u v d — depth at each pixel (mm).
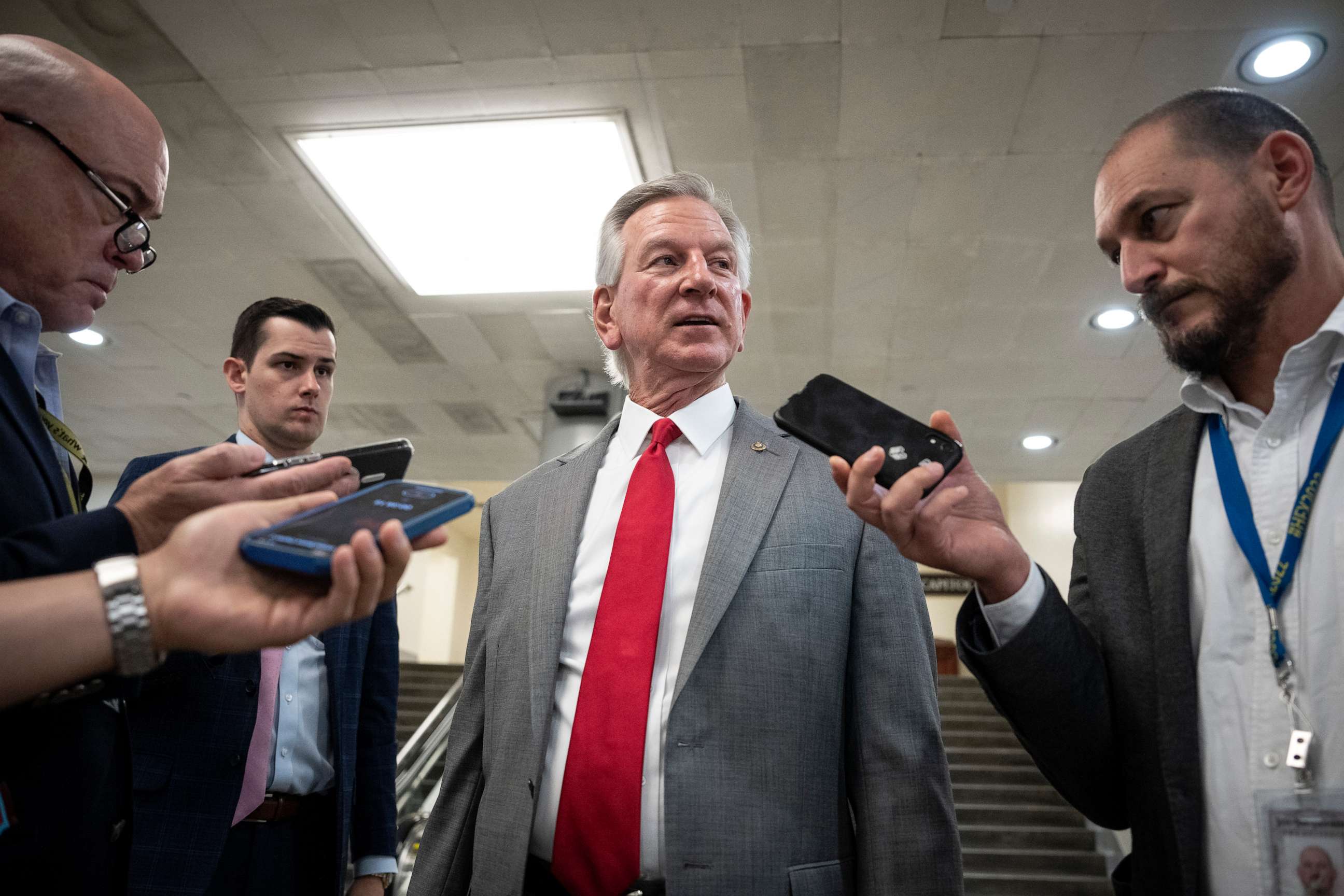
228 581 846
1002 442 9945
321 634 2291
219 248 6750
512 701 1634
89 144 1360
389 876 2420
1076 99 4902
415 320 7824
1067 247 6266
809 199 5859
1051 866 7301
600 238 2092
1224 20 4352
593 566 1686
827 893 1394
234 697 2008
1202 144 1232
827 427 1270
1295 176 1213
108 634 807
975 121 5113
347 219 6328
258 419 2662
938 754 1454
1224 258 1208
